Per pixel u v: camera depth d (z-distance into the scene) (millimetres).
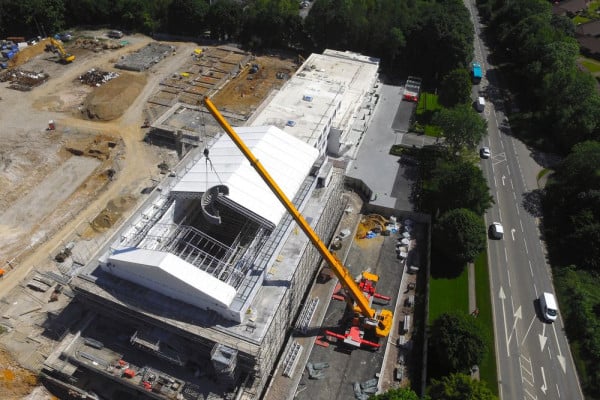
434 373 74875
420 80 151875
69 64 160125
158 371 70062
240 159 85188
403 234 98438
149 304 69375
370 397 65250
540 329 83188
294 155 89438
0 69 155750
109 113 134500
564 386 75062
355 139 122000
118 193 109812
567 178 106375
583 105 120562
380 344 78250
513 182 115562
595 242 92250
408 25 156000
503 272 93375
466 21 160250
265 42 175250
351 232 99938
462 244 88125
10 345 78938
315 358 76312
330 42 166250
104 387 74875
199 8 175500
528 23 161250
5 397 72500
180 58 167875
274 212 77312
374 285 88438
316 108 114812
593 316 82812
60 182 112750
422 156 119688
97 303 73875
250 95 147500
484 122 112375
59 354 72438
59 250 96000
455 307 85938
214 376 69438
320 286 88062
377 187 110312
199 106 139750
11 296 87062
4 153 119250
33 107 137625
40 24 174750
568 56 140750
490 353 79125
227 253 75312
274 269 76688
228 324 67375
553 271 94125
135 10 182375
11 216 103438
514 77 159500
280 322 74250
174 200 81500
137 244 74438
